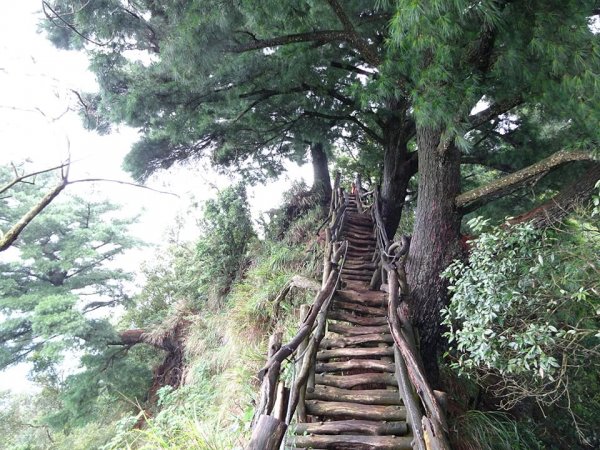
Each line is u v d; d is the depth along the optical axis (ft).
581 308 9.63
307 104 23.04
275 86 20.53
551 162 12.19
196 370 22.47
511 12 10.09
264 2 12.24
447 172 14.97
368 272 20.40
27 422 37.22
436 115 10.16
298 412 10.60
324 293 13.60
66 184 5.56
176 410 16.85
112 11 13.67
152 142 23.07
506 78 11.23
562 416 14.71
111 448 12.71
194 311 32.76
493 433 11.97
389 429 9.85
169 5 12.69
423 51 10.16
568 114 10.24
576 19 8.96
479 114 13.48
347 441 9.59
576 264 9.16
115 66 16.37
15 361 29.01
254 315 21.70
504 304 9.62
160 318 35.09
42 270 30.68
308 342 12.41
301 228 30.07
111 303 35.78
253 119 24.13
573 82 8.86
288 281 20.85
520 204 19.57
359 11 14.32
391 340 13.56
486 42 11.43
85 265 34.27
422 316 15.21
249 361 17.84
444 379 14.90
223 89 19.06
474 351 10.08
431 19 8.34
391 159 26.43
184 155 24.48
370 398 11.00
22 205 31.04
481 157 21.30
